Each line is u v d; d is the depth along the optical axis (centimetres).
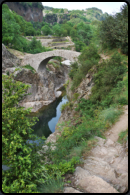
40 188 363
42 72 4372
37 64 4147
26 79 3591
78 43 7925
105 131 804
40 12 13725
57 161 526
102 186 370
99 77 1858
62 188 364
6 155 364
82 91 2158
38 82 3991
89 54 2431
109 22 2355
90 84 2048
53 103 4153
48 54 3828
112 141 660
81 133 738
